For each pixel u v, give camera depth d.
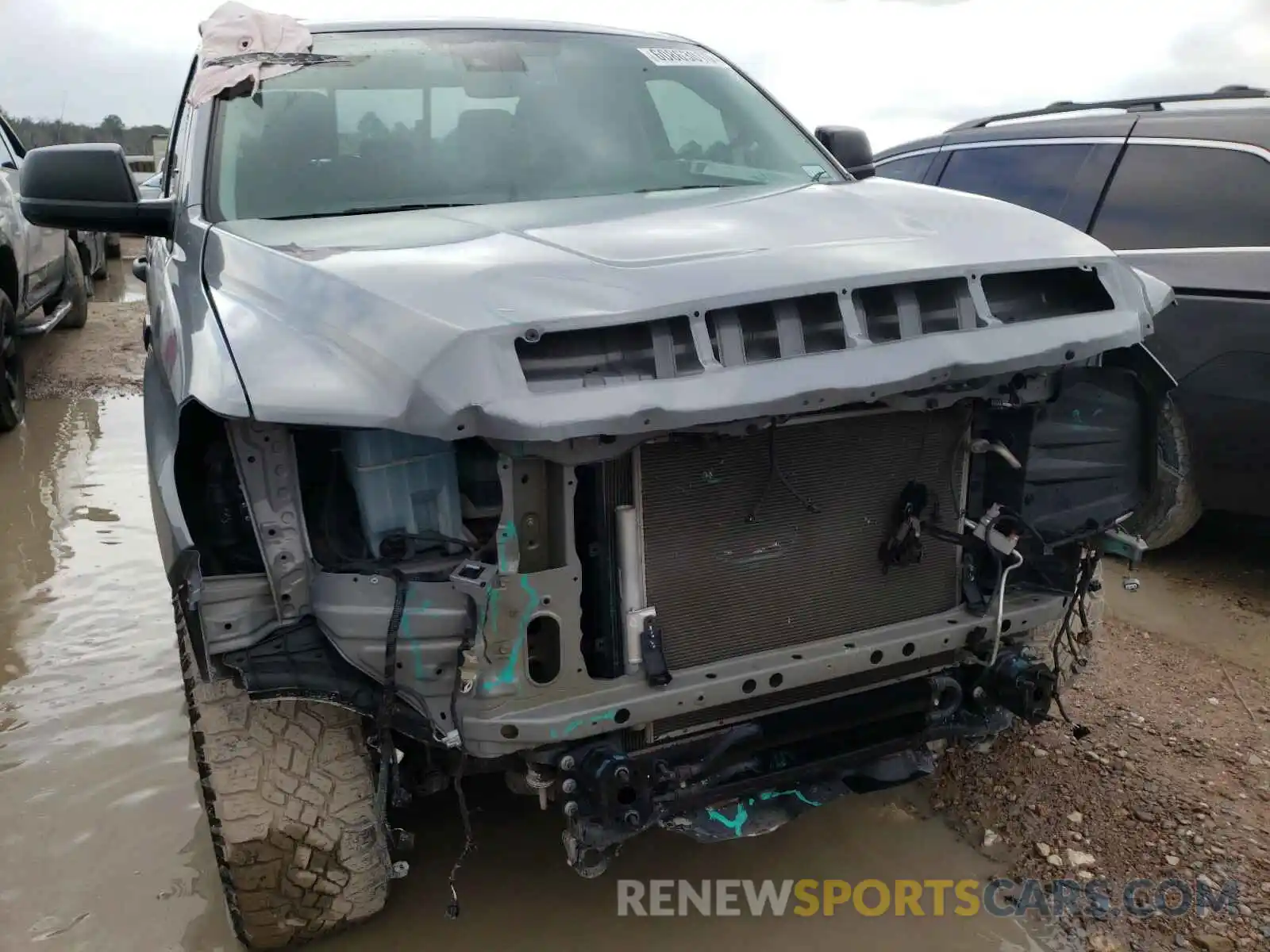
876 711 2.47
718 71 3.80
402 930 2.47
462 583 1.95
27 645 3.88
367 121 3.10
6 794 2.99
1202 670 3.70
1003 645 2.69
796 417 2.21
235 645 2.03
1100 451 2.66
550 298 1.97
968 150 5.25
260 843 2.19
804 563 2.38
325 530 2.10
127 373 8.11
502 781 3.08
